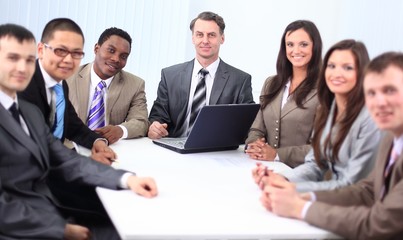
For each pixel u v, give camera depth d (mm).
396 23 4941
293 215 1652
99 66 3174
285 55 3045
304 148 2699
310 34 2902
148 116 3504
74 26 2381
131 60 4195
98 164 2072
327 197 1808
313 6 4719
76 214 2180
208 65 3393
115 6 4066
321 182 2004
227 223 1583
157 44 4258
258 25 4566
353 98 2051
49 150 2141
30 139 1928
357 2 4840
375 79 1633
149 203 1738
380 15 4906
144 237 1438
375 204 1592
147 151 2637
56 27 2340
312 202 1659
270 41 4625
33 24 3854
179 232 1472
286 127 2969
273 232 1533
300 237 1548
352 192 1848
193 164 2398
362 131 1999
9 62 1859
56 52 2332
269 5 4566
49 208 1927
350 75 2074
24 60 1881
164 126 3049
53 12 3893
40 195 1947
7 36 1859
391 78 1603
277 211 1681
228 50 4523
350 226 1552
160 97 3461
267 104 3064
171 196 1837
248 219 1631
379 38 4934
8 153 1858
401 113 1613
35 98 2305
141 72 4250
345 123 2057
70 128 2678
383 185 1727
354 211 1583
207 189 1965
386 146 1761
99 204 2223
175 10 4270
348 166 2039
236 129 2727
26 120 2008
